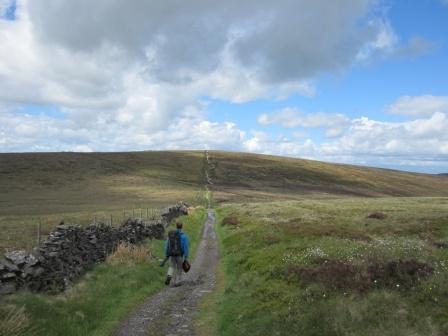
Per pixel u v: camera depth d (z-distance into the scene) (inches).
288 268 568.1
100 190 4586.6
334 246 688.4
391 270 446.3
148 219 1487.5
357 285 435.5
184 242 714.2
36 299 462.9
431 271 434.9
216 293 642.8
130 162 6688.0
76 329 438.6
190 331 465.7
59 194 4156.0
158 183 5438.0
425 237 1045.8
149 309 552.7
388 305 377.7
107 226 842.2
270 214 1909.4
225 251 1056.8
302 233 975.0
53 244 587.5
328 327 369.1
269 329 408.2
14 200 3607.3
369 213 1738.4
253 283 593.6
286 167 7741.1
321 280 480.7
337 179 7283.5
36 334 391.9
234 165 7436.0
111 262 767.7
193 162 7317.9
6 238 1014.4
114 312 526.9
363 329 349.1
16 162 5684.1
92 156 6727.4
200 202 3789.4
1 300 434.3
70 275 616.4
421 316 350.6
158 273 770.2
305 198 5000.0
